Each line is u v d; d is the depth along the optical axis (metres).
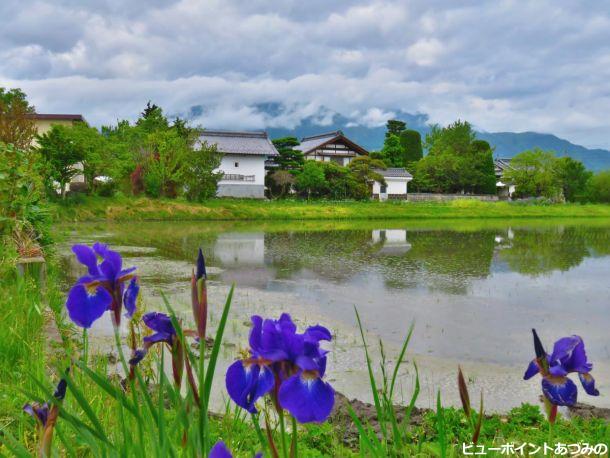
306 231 32.97
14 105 23.78
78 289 1.61
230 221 40.69
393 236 30.28
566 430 4.75
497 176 83.12
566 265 18.77
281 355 1.34
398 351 8.38
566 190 67.69
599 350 8.59
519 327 10.05
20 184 10.44
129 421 2.46
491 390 6.62
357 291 13.52
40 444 1.43
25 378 3.94
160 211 39.62
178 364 1.71
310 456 3.93
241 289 13.54
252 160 56.22
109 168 38.03
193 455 1.58
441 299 12.65
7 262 8.13
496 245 25.64
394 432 1.85
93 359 4.57
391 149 73.38
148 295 12.05
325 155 67.62
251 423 4.08
